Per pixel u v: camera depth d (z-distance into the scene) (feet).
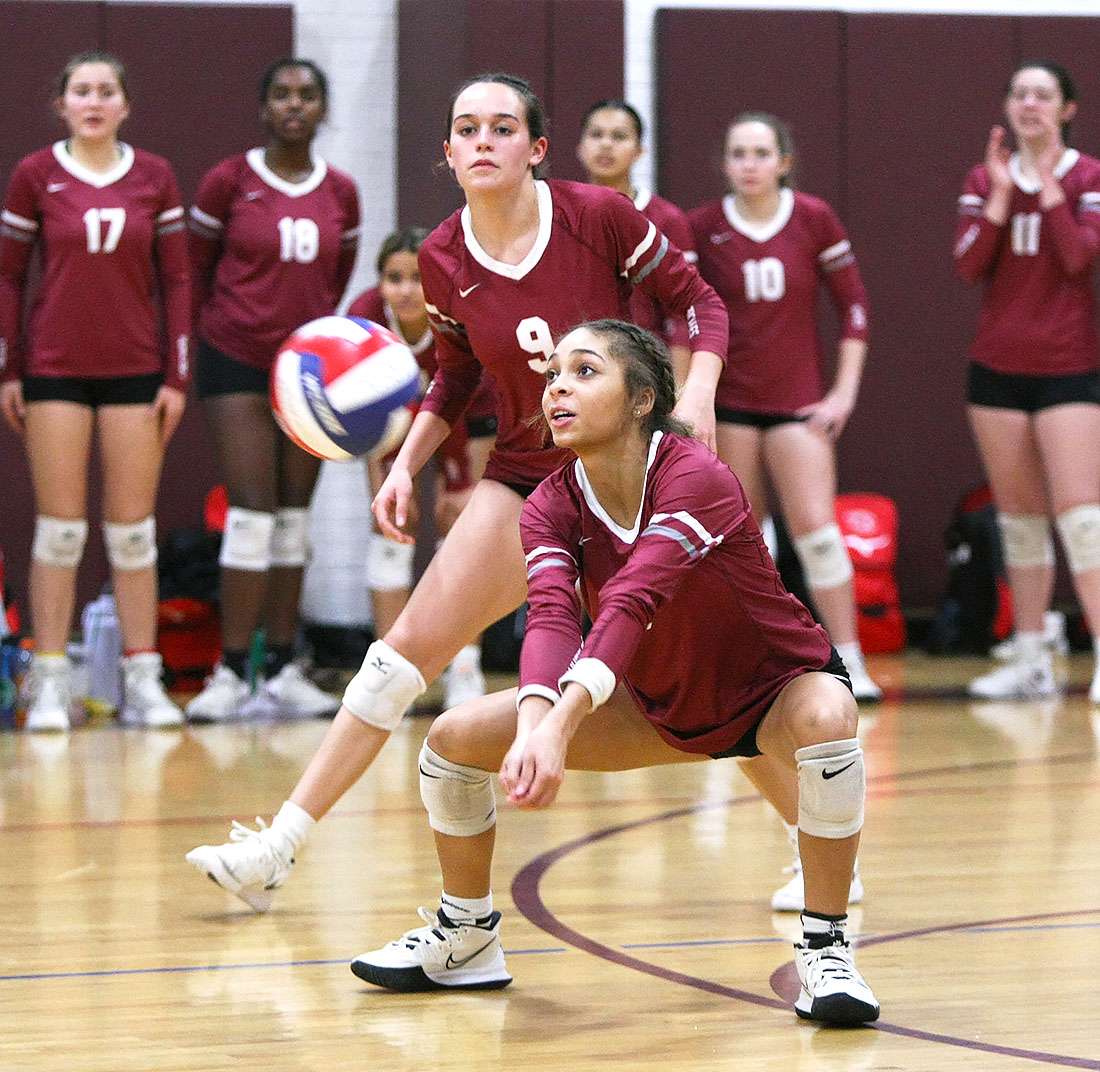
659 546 18.12
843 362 51.03
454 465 48.91
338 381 27.84
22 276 46.88
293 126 48.73
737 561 18.97
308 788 25.61
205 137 64.03
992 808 34.42
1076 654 66.64
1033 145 49.85
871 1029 19.26
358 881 28.02
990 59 68.03
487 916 21.43
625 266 24.73
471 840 21.08
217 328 48.67
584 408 18.71
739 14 66.33
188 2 63.93
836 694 19.10
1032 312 49.80
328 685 58.18
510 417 24.99
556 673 17.88
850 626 51.65
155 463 47.65
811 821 19.17
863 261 67.62
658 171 66.49
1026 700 52.42
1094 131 68.90
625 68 64.39
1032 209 49.44
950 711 49.96
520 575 25.08
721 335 24.68
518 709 17.72
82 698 54.75
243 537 48.98
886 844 30.76
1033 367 49.98
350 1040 19.04
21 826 32.94
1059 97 48.88
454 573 25.13
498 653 60.23
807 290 50.16
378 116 67.10
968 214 50.39
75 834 32.12
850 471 68.13
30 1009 20.43
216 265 49.83
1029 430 50.93
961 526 65.98
